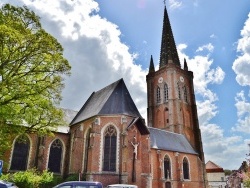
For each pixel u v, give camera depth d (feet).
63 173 113.09
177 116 190.80
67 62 65.31
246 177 94.12
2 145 60.08
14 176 82.84
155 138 149.28
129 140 99.60
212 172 258.57
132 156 97.30
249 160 86.17
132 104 114.62
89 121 111.45
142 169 99.60
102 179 92.02
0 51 55.47
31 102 61.77
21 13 60.34
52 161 112.98
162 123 201.57
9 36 52.49
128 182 92.17
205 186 166.61
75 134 116.78
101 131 102.12
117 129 102.12
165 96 209.67
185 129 193.26
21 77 60.29
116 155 97.40
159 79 220.23
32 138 109.70
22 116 62.54
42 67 62.69
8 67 57.31
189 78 223.10
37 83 62.39
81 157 108.17
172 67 212.02
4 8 58.29
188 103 209.77
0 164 52.39
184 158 155.12
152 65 240.53
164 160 141.38
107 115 104.88
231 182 266.16
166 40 244.83
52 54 61.98
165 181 133.49
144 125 107.96
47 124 66.39
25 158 105.91
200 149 190.60
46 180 92.38
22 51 58.03
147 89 230.07
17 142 105.29
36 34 58.54
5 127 59.16
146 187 96.58
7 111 58.65
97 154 96.73
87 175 93.30
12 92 58.34
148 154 103.50
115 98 112.88
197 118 205.57
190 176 151.23
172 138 165.07
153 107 217.36
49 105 65.05
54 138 117.39
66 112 139.03
